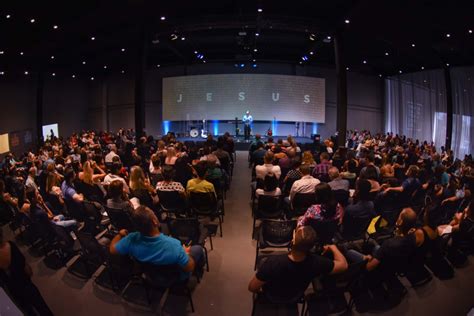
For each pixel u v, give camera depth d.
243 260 4.89
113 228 5.37
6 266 2.96
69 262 4.77
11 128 18.34
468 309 3.79
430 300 3.95
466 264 4.70
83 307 3.80
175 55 21.41
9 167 9.62
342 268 2.96
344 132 13.99
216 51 20.78
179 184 5.54
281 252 5.12
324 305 3.81
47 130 21.41
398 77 22.16
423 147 13.78
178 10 12.31
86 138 17.30
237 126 21.41
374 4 10.50
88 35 14.25
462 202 5.93
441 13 10.28
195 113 22.44
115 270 4.00
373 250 4.43
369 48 17.45
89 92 25.22
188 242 4.44
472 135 14.88
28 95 19.69
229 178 9.09
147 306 3.81
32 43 13.79
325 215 4.11
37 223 4.67
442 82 17.33
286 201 6.14
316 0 11.48
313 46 17.19
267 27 13.48
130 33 14.67
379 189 5.87
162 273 3.29
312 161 7.14
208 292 4.08
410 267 3.88
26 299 3.06
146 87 23.97
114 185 4.56
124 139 17.83
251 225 6.26
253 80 21.98
